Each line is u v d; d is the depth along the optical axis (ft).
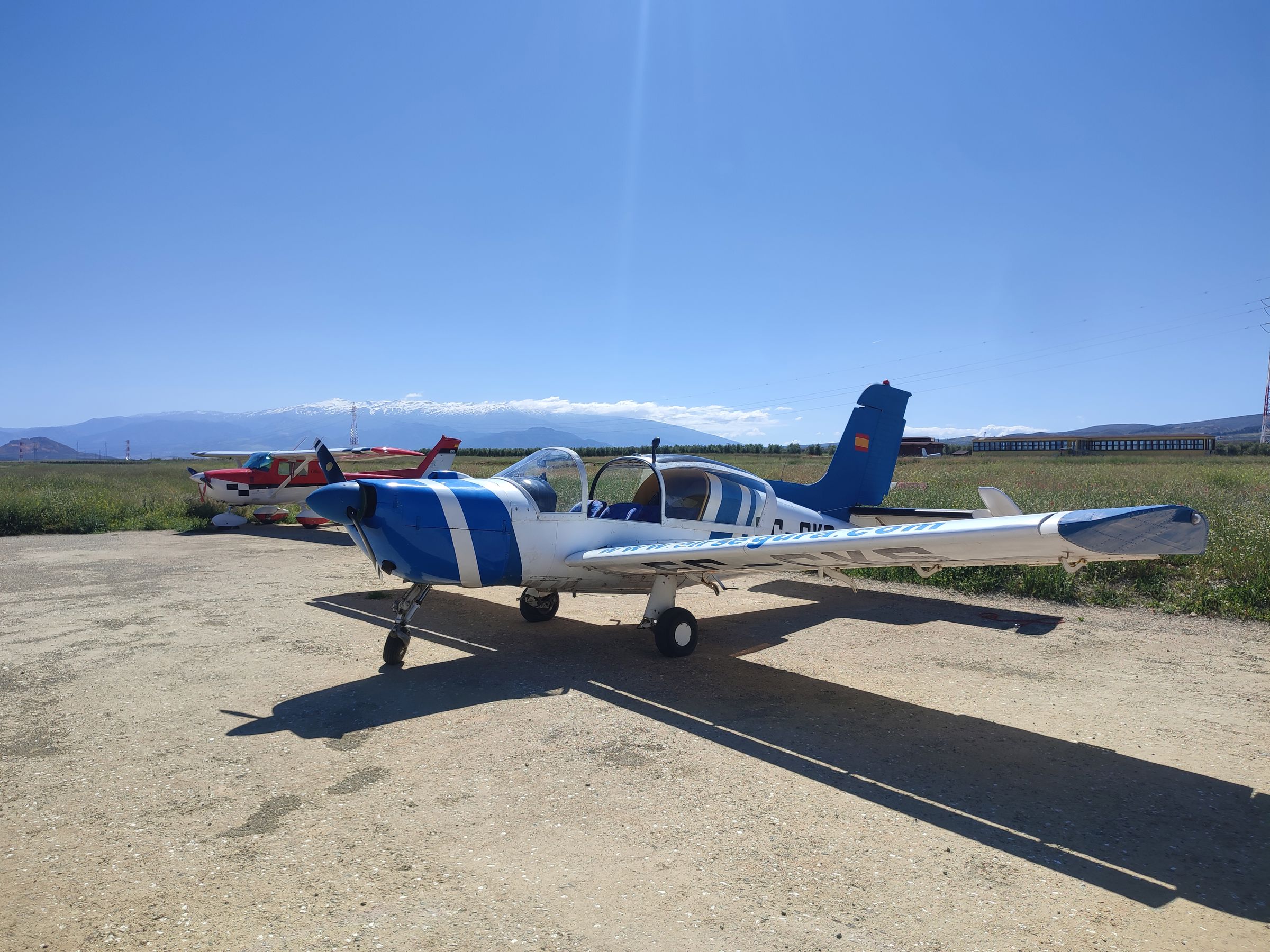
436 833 9.77
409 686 16.26
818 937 7.55
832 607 25.09
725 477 22.52
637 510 20.65
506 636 21.06
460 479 19.56
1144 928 7.75
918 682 16.80
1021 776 11.71
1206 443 219.20
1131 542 11.08
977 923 7.81
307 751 12.60
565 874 8.78
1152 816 10.37
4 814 10.28
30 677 16.83
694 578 19.51
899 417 28.45
